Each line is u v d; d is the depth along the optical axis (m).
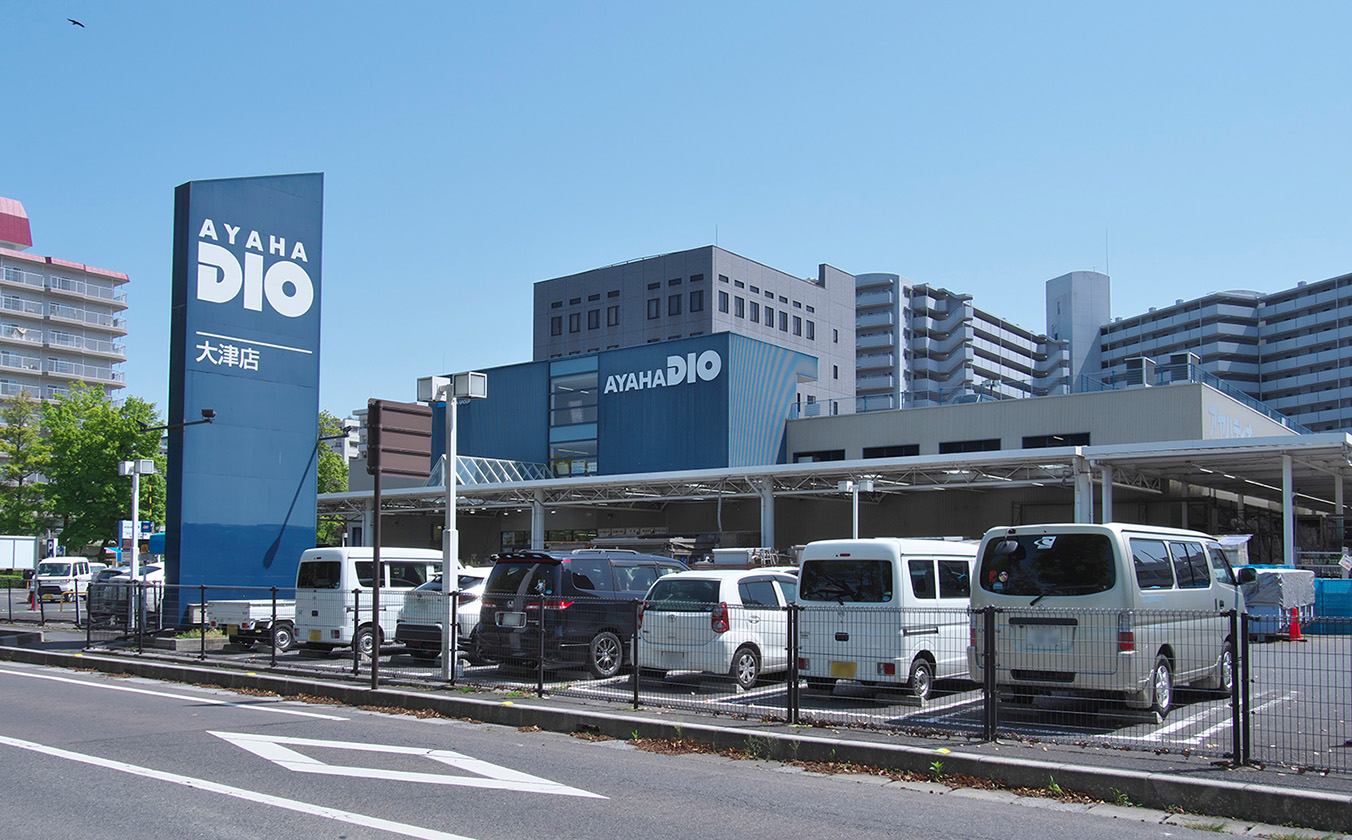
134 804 7.11
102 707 12.27
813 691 12.23
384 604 18.02
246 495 21.97
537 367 49.62
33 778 7.98
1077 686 9.96
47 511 59.88
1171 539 11.59
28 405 62.19
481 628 14.15
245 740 9.84
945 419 40.31
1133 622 9.85
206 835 6.32
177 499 21.06
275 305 22.91
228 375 21.95
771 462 44.66
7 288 84.06
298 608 18.06
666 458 44.31
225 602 19.05
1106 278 133.00
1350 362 113.25
